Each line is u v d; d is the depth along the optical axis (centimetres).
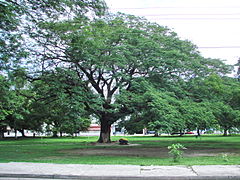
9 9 1439
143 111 2058
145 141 3803
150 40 2278
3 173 1070
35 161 1421
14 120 4966
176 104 1889
